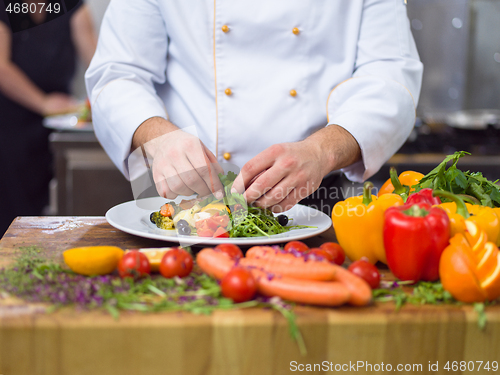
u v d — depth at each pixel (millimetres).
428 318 560
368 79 1067
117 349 537
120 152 1042
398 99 1044
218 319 542
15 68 2822
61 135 2150
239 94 1145
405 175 919
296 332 544
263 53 1135
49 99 2834
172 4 1133
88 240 879
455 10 2979
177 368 544
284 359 552
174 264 647
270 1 1106
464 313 566
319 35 1129
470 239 624
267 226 850
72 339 532
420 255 641
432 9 2996
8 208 2871
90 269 654
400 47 1131
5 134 2787
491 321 562
